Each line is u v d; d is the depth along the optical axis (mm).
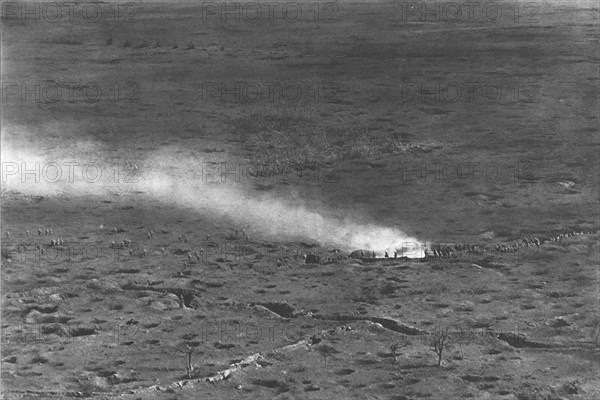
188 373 56406
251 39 149750
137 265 72125
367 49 140750
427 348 59781
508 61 132000
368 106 114375
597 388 55688
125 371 56688
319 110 112562
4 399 53344
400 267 71875
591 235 78938
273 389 55062
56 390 54531
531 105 113875
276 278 70250
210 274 70625
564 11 166500
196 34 153250
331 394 54312
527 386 55469
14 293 67125
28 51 141125
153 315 64250
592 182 91625
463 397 54125
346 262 73000
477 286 68875
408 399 53906
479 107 113312
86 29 156500
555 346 60406
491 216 83188
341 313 64688
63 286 68312
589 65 129625
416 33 151250
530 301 66688
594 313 64875
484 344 60438
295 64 132750
